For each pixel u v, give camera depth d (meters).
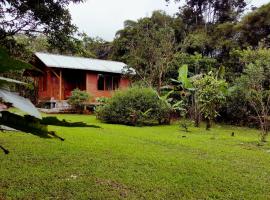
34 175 4.82
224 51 21.42
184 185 4.67
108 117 14.79
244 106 15.29
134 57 20.02
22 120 0.92
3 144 7.19
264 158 7.04
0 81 0.83
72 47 8.98
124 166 5.56
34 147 6.94
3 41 7.81
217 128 14.30
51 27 8.35
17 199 3.89
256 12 19.89
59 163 5.59
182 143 8.70
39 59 20.70
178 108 15.12
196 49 22.56
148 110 14.20
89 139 8.54
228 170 5.71
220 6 27.92
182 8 28.45
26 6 7.66
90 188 4.36
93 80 22.05
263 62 13.66
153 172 5.27
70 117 16.80
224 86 13.38
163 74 18.33
